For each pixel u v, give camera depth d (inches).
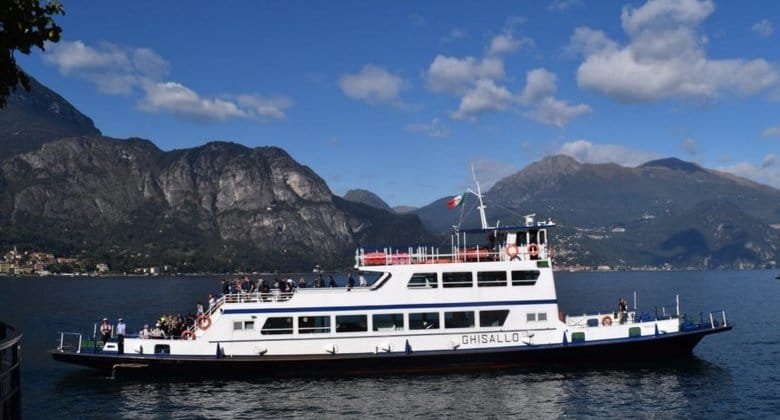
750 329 2864.2
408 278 1675.7
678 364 1780.3
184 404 1469.0
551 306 1705.2
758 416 1386.6
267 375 1648.6
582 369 1728.6
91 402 1492.4
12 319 3567.9
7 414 586.2
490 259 1739.7
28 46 518.0
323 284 1791.3
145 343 1664.6
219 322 1657.2
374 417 1362.0
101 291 7022.6
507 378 1643.7
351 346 1654.8
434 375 1663.4
